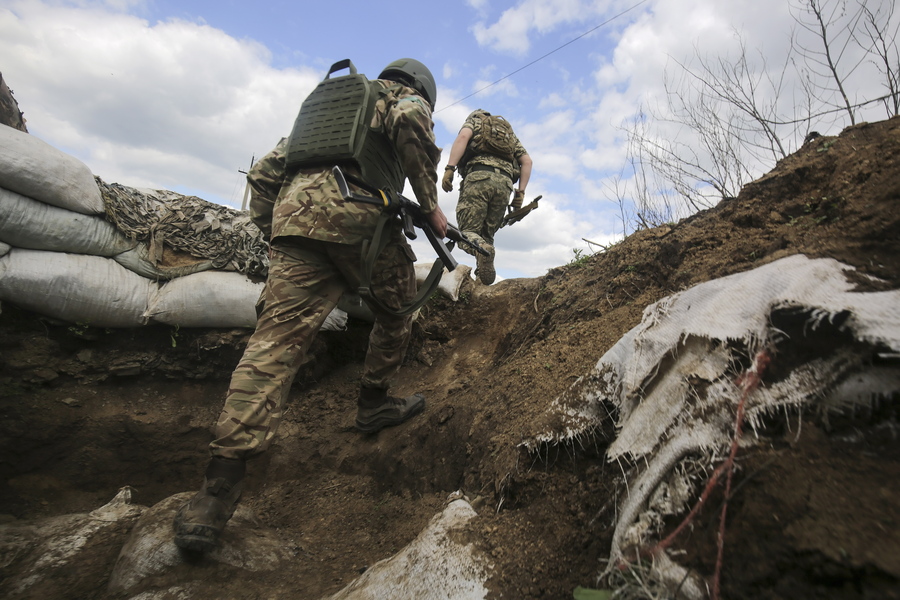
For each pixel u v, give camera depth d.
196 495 1.78
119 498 2.37
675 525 1.06
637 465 1.25
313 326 2.03
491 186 3.95
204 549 1.71
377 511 2.24
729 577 0.91
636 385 1.35
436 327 3.45
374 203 1.88
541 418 1.67
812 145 1.97
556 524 1.41
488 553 1.41
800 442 0.97
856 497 0.85
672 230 2.35
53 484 2.70
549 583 1.27
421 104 2.00
